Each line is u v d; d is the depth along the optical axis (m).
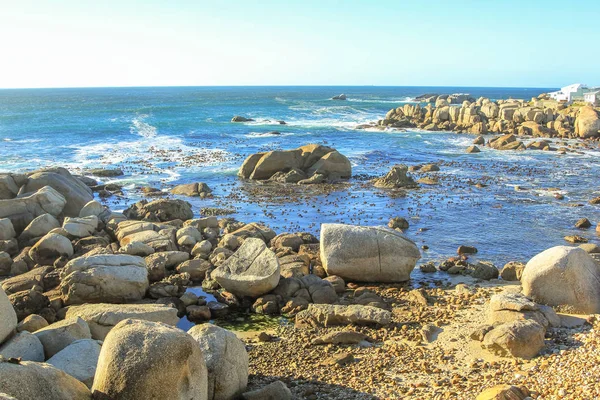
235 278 16.80
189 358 8.35
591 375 10.35
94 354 10.44
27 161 43.78
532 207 30.34
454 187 36.25
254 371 12.29
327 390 11.16
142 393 7.87
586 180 38.56
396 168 37.19
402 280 18.64
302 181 37.88
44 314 14.82
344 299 17.16
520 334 12.32
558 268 14.96
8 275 18.64
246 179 39.44
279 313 16.28
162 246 20.30
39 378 7.91
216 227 24.72
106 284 15.66
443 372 11.87
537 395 9.91
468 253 22.23
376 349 13.38
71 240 21.02
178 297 16.73
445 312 15.62
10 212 22.53
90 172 39.59
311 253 20.66
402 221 26.23
